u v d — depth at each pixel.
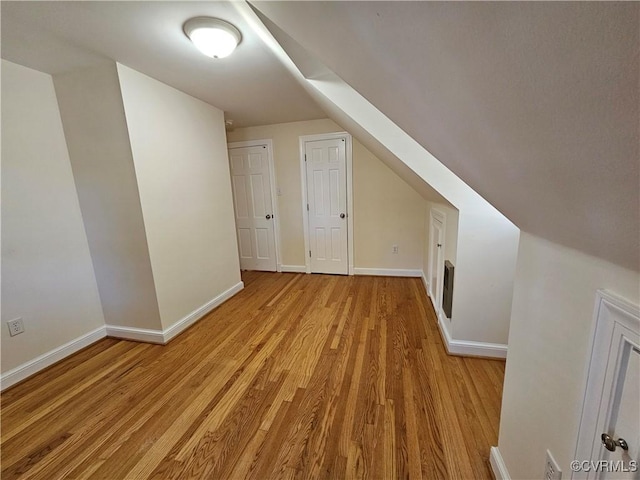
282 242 4.05
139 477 1.21
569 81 0.31
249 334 2.37
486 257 1.82
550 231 0.77
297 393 1.66
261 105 2.81
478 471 1.19
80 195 2.17
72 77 1.93
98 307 2.36
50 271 2.03
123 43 1.59
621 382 0.56
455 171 1.15
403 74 0.65
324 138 3.59
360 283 3.51
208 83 2.22
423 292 3.17
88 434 1.43
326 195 3.76
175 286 2.40
